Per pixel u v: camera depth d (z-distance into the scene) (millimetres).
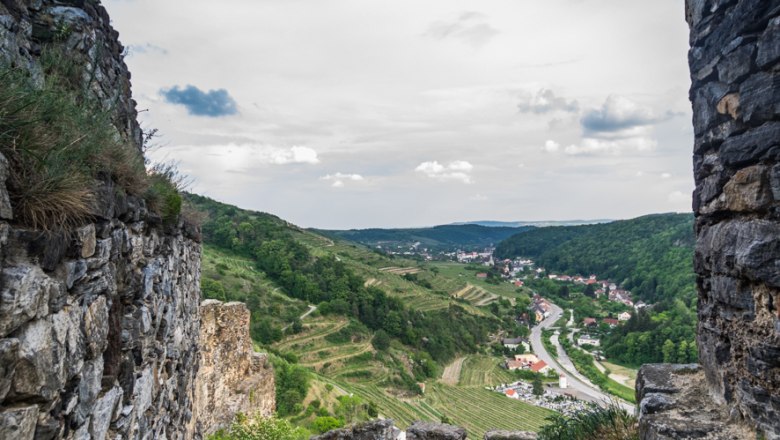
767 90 3496
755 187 3621
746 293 3803
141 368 4691
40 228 2789
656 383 5004
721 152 4082
